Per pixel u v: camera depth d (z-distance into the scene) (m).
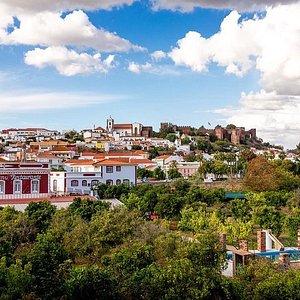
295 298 35.19
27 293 33.97
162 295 35.44
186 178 161.88
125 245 48.97
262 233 56.53
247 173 136.25
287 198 102.81
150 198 88.00
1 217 58.84
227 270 48.59
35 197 86.25
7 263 37.78
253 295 36.06
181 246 44.06
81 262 49.31
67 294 34.81
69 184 104.31
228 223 68.31
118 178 110.31
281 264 44.19
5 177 84.56
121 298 36.06
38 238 43.97
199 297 34.81
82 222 57.12
